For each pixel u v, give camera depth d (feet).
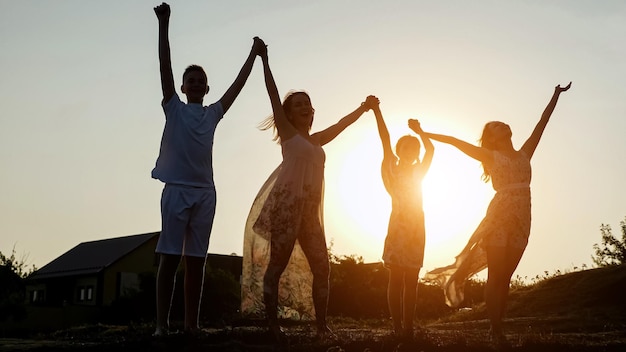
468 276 30.58
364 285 92.07
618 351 27.76
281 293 29.60
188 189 27.94
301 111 29.45
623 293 55.83
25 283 131.54
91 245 165.89
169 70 28.45
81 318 117.80
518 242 29.25
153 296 112.27
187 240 28.25
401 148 29.53
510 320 47.88
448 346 26.84
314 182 28.76
